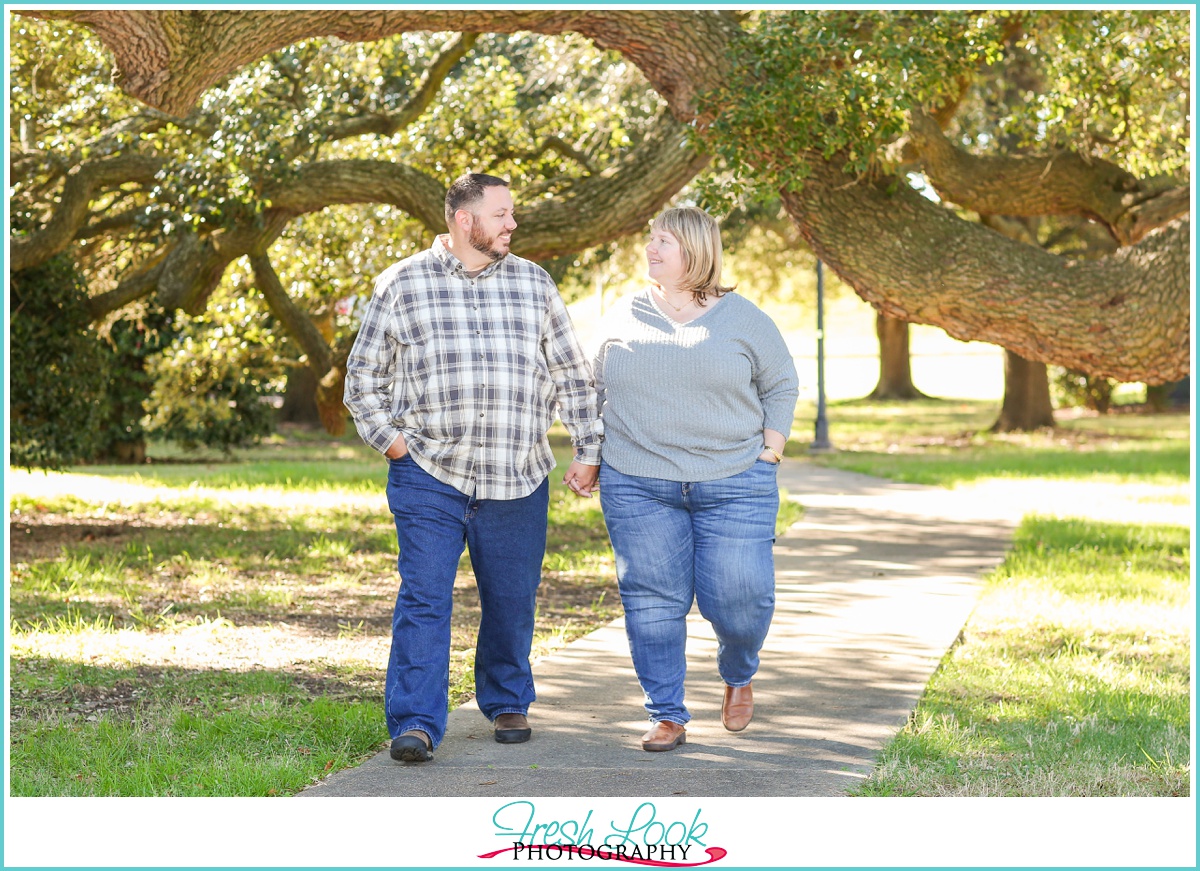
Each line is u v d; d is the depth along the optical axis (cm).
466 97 1198
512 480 428
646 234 2223
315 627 646
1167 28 873
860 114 741
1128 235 922
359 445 2281
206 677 528
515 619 441
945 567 852
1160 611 699
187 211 987
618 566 445
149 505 1173
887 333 3891
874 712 480
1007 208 954
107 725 443
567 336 441
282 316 1195
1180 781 400
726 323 436
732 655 449
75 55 1011
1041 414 2467
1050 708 492
